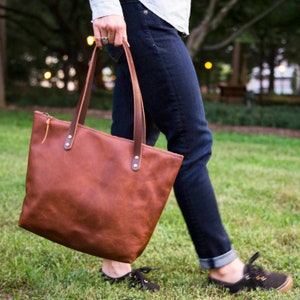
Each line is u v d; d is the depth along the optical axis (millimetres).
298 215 4242
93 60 2182
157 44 2240
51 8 19406
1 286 2482
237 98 22500
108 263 2527
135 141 2082
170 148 2350
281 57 38375
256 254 2512
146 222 2086
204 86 39812
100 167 2080
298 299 2391
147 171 2078
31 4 23219
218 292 2443
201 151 2338
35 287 2443
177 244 3293
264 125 14914
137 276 2500
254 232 3592
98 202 2064
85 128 2117
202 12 17484
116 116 2479
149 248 3168
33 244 3119
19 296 2328
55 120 2135
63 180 2084
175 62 2254
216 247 2400
